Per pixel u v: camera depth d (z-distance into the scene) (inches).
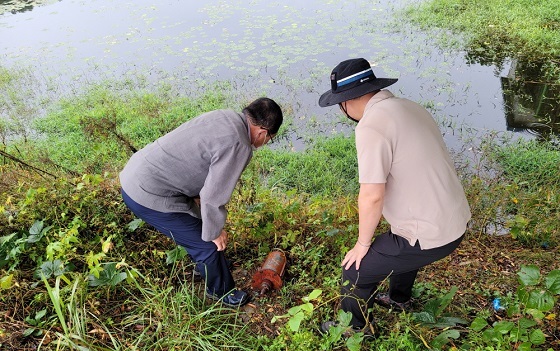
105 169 212.4
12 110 292.5
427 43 346.0
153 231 125.1
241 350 95.3
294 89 296.0
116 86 315.6
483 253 128.7
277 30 387.2
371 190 76.9
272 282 112.3
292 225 132.8
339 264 118.9
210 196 89.0
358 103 82.7
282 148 240.4
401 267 86.4
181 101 287.1
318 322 103.5
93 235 122.2
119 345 92.8
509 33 346.0
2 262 107.3
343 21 397.4
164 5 473.1
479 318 85.4
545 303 78.0
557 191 160.6
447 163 79.9
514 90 279.4
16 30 431.2
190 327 96.7
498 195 150.8
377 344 94.7
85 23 438.0
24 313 98.7
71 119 272.8
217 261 102.3
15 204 130.2
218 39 378.3
